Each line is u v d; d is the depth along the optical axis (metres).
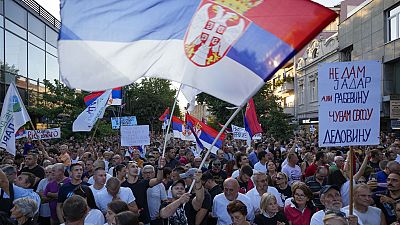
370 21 28.62
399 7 24.95
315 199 7.10
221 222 6.10
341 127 4.89
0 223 4.04
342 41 34.22
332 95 4.90
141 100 54.06
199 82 4.30
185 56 4.37
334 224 3.76
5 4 23.59
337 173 6.74
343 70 4.89
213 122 31.42
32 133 14.96
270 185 7.77
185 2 4.46
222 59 4.28
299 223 5.78
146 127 12.03
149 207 7.16
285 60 4.04
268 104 29.86
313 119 44.09
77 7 4.33
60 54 4.25
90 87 4.27
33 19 28.56
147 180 7.07
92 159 10.30
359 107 4.90
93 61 4.29
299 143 18.84
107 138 26.34
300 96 49.31
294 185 5.91
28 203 5.07
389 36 26.34
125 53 4.35
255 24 4.24
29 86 27.61
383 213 5.42
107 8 4.38
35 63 28.95
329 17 4.04
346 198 6.58
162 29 4.42
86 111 12.30
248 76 4.15
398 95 25.45
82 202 4.19
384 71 26.78
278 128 28.31
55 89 23.28
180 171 7.77
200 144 11.30
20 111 9.43
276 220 5.64
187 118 11.68
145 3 4.44
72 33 4.29
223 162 11.92
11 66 24.52
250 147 13.95
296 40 4.05
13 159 11.02
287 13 4.16
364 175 8.12
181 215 5.71
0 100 23.03
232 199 6.11
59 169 7.52
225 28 4.33
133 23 4.40
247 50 4.20
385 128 29.17
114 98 14.82
